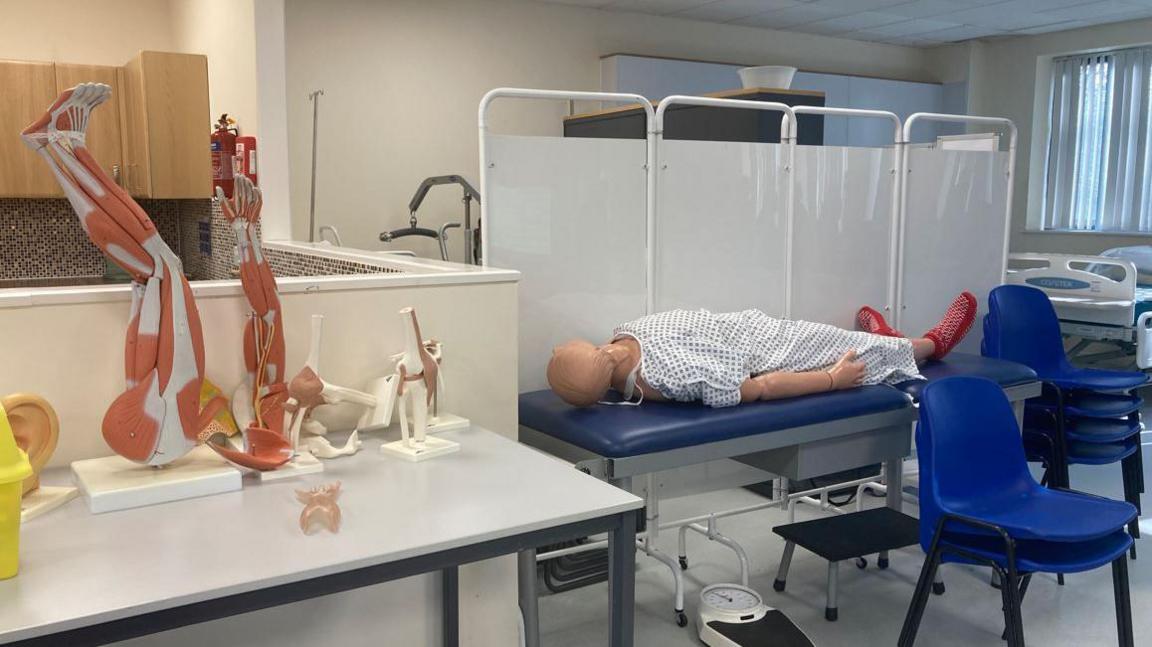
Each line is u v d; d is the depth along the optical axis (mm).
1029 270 4898
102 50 4766
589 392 2623
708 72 7191
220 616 1272
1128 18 7281
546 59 6668
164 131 3818
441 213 6352
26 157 3953
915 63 8648
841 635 2762
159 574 1280
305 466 1749
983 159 4078
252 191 1774
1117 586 2352
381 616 2066
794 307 3617
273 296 1831
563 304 3076
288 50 5699
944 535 2377
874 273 3818
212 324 1884
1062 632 2766
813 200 3604
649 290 3244
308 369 1816
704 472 3369
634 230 3191
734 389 2729
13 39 4516
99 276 4664
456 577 2121
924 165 3879
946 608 2941
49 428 1601
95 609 1172
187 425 1646
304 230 5871
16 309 1688
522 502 1588
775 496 3785
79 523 1478
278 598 1310
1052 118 8070
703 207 3332
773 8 6883
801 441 2770
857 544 2818
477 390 2238
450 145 6336
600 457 2455
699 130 4035
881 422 2957
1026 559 2223
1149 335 4527
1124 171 7598
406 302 2111
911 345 3221
